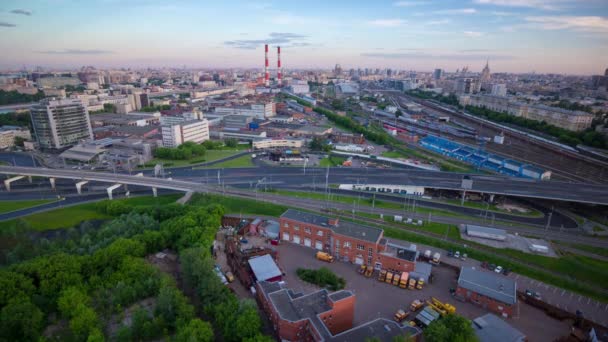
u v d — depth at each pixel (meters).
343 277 142.12
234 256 151.00
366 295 130.75
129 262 133.12
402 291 133.62
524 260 157.25
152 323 108.62
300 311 105.06
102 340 100.75
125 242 143.62
